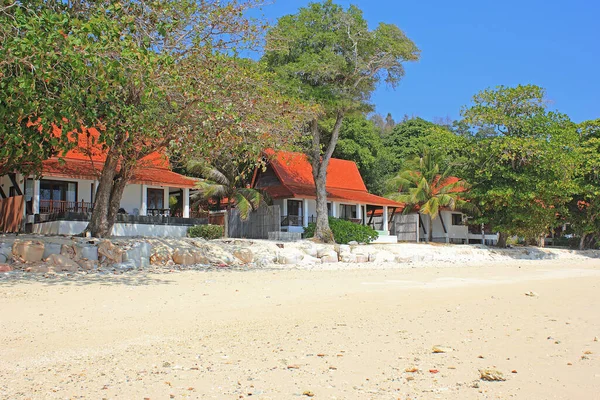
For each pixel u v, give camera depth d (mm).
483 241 46750
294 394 5121
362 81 31188
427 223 46562
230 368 6074
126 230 26766
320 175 31938
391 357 6531
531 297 12203
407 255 28500
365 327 8430
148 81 14211
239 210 31500
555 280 17531
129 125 15836
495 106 35062
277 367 6105
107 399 4996
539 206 34375
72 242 17469
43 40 11688
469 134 35969
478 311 10023
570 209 40875
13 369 6043
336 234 33188
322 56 29641
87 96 13422
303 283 14812
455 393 5113
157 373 5883
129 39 13539
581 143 38688
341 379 5609
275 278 16172
